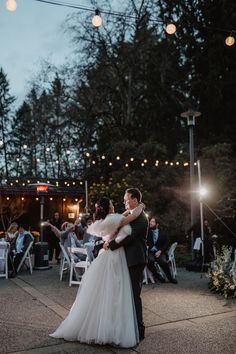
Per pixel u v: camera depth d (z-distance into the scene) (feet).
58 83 69.82
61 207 60.44
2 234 51.96
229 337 14.26
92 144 66.59
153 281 25.91
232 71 61.98
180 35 66.74
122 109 67.72
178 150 65.57
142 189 51.85
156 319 16.70
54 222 41.27
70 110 67.26
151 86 67.10
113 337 13.19
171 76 67.56
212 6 65.10
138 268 13.99
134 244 13.98
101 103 67.31
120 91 67.72
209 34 64.75
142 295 21.77
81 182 61.41
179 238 56.18
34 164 93.45
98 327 13.32
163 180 55.62
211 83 61.62
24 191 56.08
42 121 80.79
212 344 13.52
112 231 13.78
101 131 67.62
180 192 57.77
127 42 65.16
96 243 17.90
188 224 57.41
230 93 63.36
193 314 17.51
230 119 64.23
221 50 61.67
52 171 89.97
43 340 13.84
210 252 32.22
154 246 26.99
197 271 31.81
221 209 50.98
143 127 68.23
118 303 13.37
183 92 67.26
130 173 54.75
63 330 14.05
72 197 60.54
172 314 17.52
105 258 13.88
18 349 12.98
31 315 17.16
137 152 57.41
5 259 27.48
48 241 40.81
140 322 13.96
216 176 53.52
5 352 12.70
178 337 14.26
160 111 66.74
